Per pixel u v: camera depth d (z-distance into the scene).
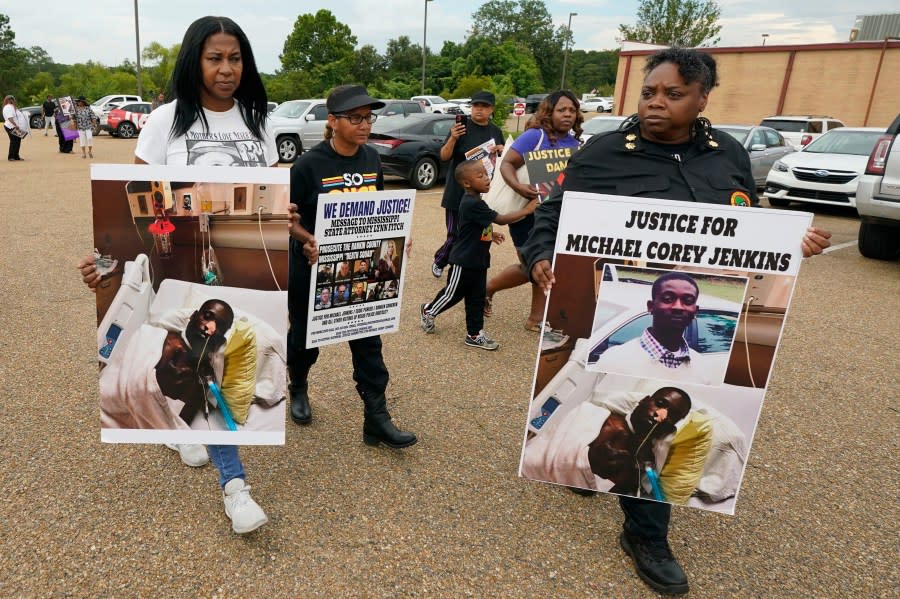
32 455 2.66
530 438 2.09
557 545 2.29
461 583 2.07
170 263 2.00
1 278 5.13
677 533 2.41
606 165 2.01
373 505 2.45
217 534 2.23
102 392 2.05
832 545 2.37
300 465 2.69
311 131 14.33
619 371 2.00
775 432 3.23
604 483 2.10
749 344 1.94
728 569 2.22
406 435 2.75
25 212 7.93
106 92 49.50
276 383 2.17
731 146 2.05
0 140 20.78
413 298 5.16
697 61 1.85
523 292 5.59
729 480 2.05
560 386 2.03
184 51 2.04
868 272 6.60
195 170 1.94
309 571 2.08
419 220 8.52
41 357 3.64
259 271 2.06
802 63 22.53
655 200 1.85
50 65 97.81
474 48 68.62
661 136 1.96
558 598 2.03
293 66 61.41
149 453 2.72
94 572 2.03
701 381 1.98
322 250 2.40
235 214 2.00
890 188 6.34
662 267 1.90
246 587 2.00
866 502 2.66
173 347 2.07
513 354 4.07
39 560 2.06
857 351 4.40
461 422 3.15
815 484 2.78
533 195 4.04
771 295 1.89
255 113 2.25
